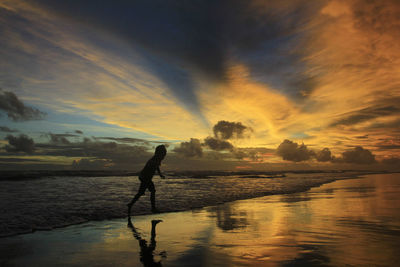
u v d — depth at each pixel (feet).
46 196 29.22
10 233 14.14
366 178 85.35
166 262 9.37
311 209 22.27
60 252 10.77
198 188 44.32
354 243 11.53
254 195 34.94
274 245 11.34
